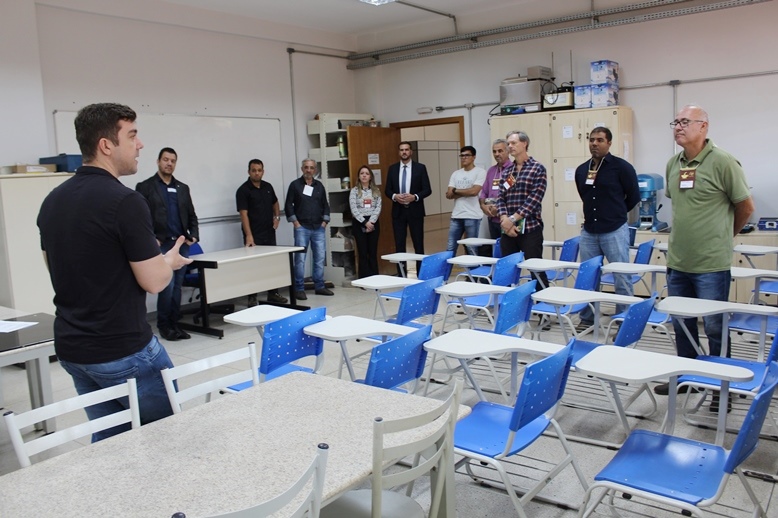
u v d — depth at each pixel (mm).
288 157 8547
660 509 2648
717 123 6617
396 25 8711
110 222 2078
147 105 6934
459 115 8531
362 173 8031
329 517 1917
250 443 1762
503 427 2531
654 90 6949
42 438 1848
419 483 2943
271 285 6633
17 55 5770
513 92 7414
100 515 1402
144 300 2242
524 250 5734
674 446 2277
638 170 7152
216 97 7617
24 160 5859
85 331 2123
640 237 6527
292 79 8539
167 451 1729
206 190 7527
